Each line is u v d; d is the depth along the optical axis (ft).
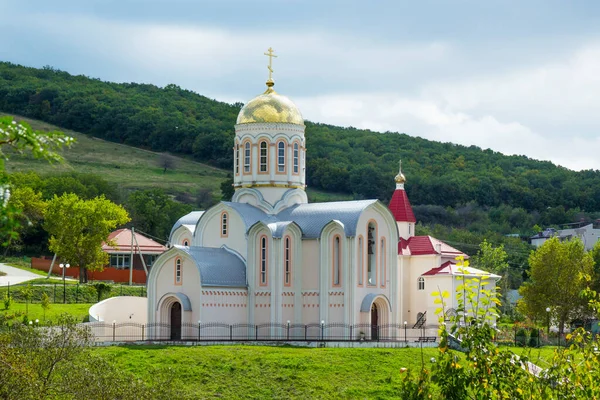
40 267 441.68
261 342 264.31
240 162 303.07
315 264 285.02
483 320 112.88
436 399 115.44
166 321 282.56
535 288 342.64
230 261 286.46
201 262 278.05
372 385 225.76
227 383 223.71
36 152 75.77
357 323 280.31
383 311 290.76
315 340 264.52
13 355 148.77
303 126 306.55
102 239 390.21
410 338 290.76
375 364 237.45
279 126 300.20
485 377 110.83
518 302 351.67
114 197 579.89
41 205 458.50
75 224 386.11
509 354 112.16
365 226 286.46
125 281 419.95
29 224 77.51
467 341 111.75
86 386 152.35
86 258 389.60
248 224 289.74
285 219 295.07
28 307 304.30
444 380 111.45
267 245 285.02
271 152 299.17
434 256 321.52
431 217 654.12
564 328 345.31
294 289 285.23
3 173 75.66
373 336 287.89
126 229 468.75
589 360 113.50
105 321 287.69
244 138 302.25
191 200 630.74
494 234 583.58
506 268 453.17
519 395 110.22
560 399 111.04
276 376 227.40
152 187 649.20
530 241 634.84
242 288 282.97
